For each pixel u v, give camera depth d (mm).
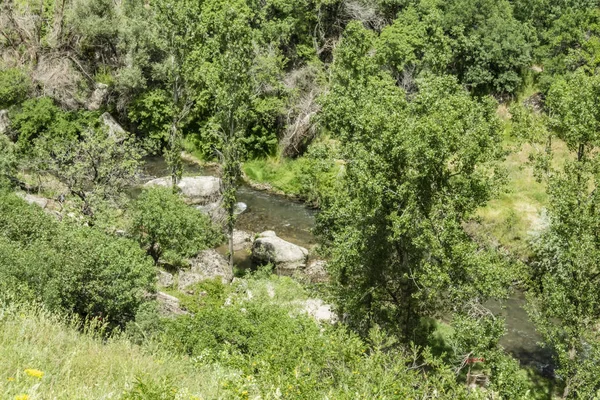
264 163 51188
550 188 22891
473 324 20156
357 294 23766
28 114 48719
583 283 20281
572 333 20859
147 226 29500
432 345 26766
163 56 53844
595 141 22750
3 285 17375
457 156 20750
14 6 55562
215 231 33969
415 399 12328
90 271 20328
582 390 19406
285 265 36719
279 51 52281
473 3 49469
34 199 35125
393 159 21219
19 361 8758
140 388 7043
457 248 19828
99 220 29281
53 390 7676
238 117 34469
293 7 52750
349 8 53156
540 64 51844
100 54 57875
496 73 51156
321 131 49250
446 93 22047
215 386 9727
